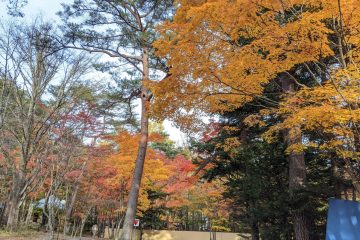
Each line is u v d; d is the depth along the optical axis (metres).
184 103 7.54
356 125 6.27
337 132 6.22
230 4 5.91
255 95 7.04
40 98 15.05
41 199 25.95
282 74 9.55
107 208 22.62
